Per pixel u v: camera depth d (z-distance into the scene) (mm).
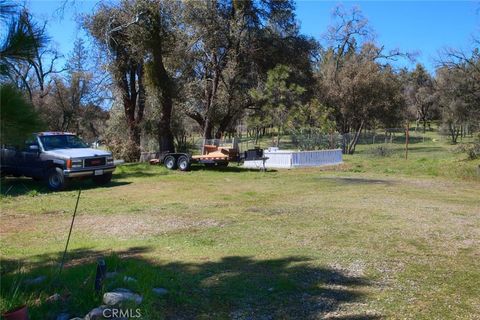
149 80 24953
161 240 7980
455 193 14023
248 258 6750
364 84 40406
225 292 5270
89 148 16625
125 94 27828
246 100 31359
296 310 4793
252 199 12812
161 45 25484
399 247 7426
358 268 6266
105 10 25109
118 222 9719
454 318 4586
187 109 30281
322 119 28078
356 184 16141
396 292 5336
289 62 31172
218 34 28500
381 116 41812
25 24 3402
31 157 15438
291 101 28766
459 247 7441
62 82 39156
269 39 30766
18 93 3275
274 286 5496
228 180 17500
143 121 27781
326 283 5645
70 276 5234
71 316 4199
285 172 20266
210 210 11039
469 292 5336
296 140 28469
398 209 10977
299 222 9438
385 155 28312
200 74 31547
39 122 3324
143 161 25797
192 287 5410
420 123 85812
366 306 4902
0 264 6305
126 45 25484
